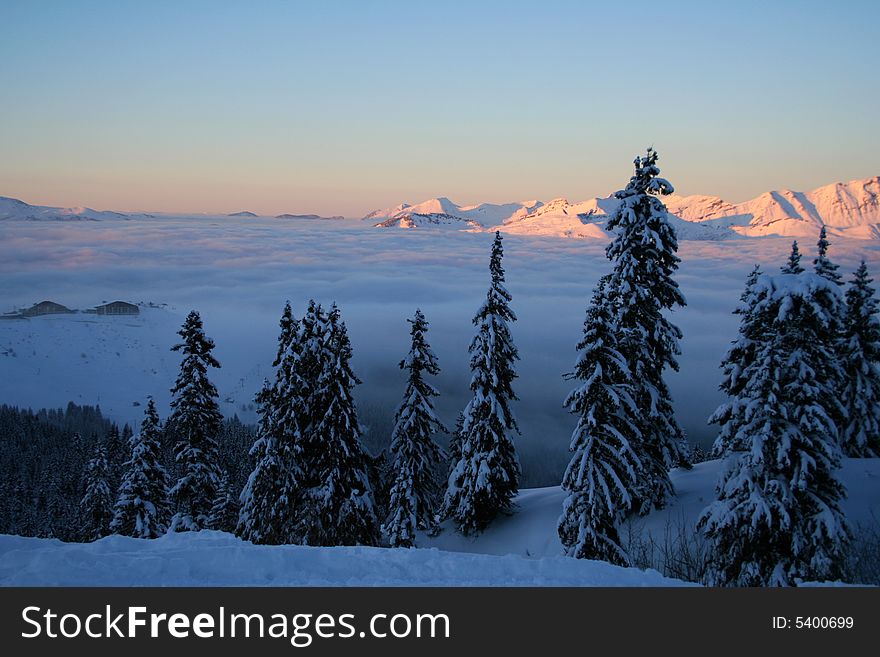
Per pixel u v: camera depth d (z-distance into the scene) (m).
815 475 18.45
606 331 23.38
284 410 28.56
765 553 18.69
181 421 31.31
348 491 28.50
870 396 31.67
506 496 33.06
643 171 26.86
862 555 18.81
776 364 18.23
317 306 29.44
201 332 32.50
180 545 13.70
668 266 27.44
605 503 22.75
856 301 32.06
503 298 32.06
